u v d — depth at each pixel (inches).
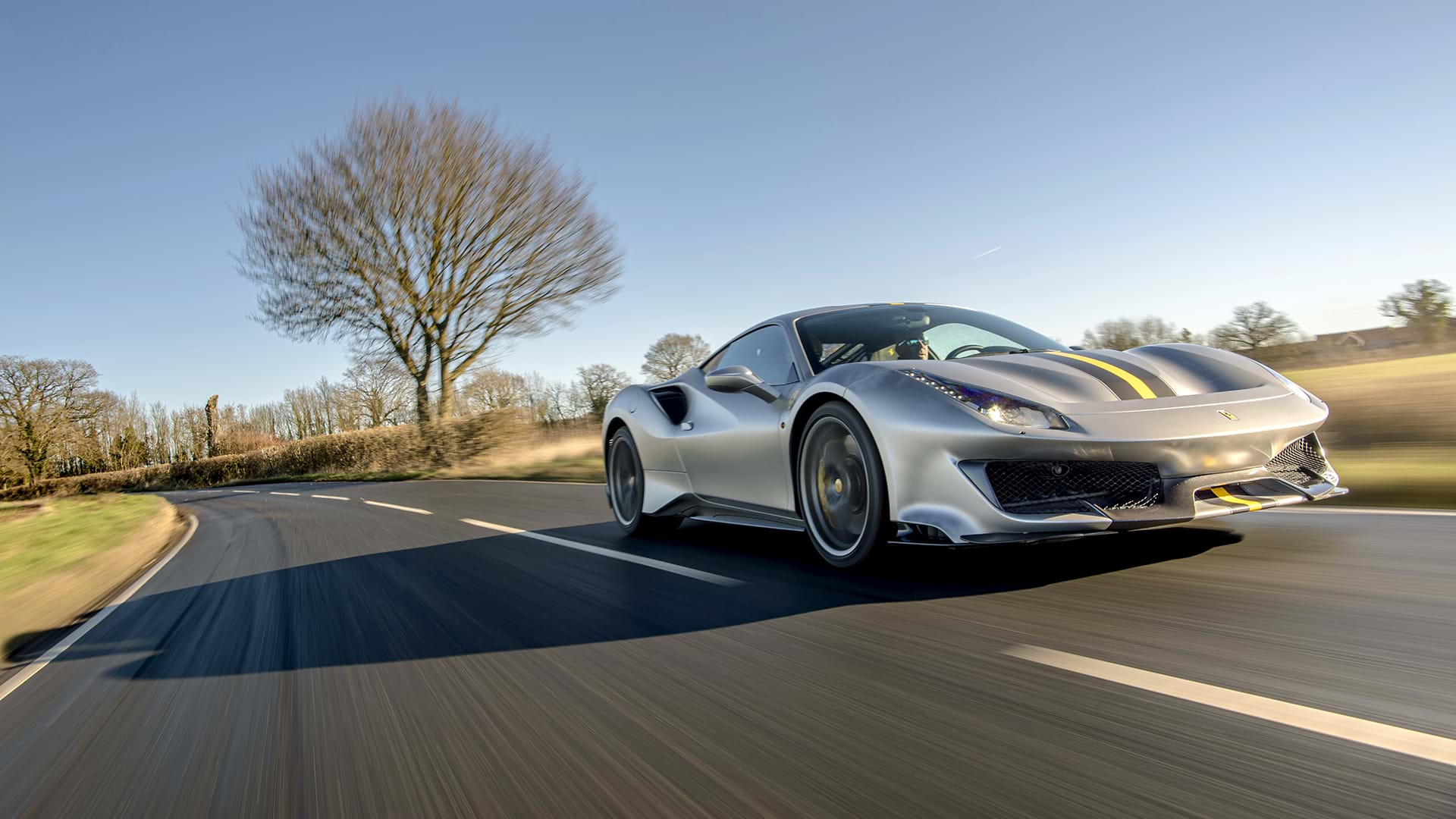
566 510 253.6
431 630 108.1
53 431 1800.0
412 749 68.2
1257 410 101.9
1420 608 80.7
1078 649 76.6
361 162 794.2
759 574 123.7
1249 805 46.6
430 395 836.6
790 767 57.5
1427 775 48.3
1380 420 206.2
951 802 50.3
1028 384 103.9
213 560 218.1
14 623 140.9
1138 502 96.4
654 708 71.9
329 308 807.7
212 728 79.5
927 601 98.7
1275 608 84.4
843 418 114.1
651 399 174.6
